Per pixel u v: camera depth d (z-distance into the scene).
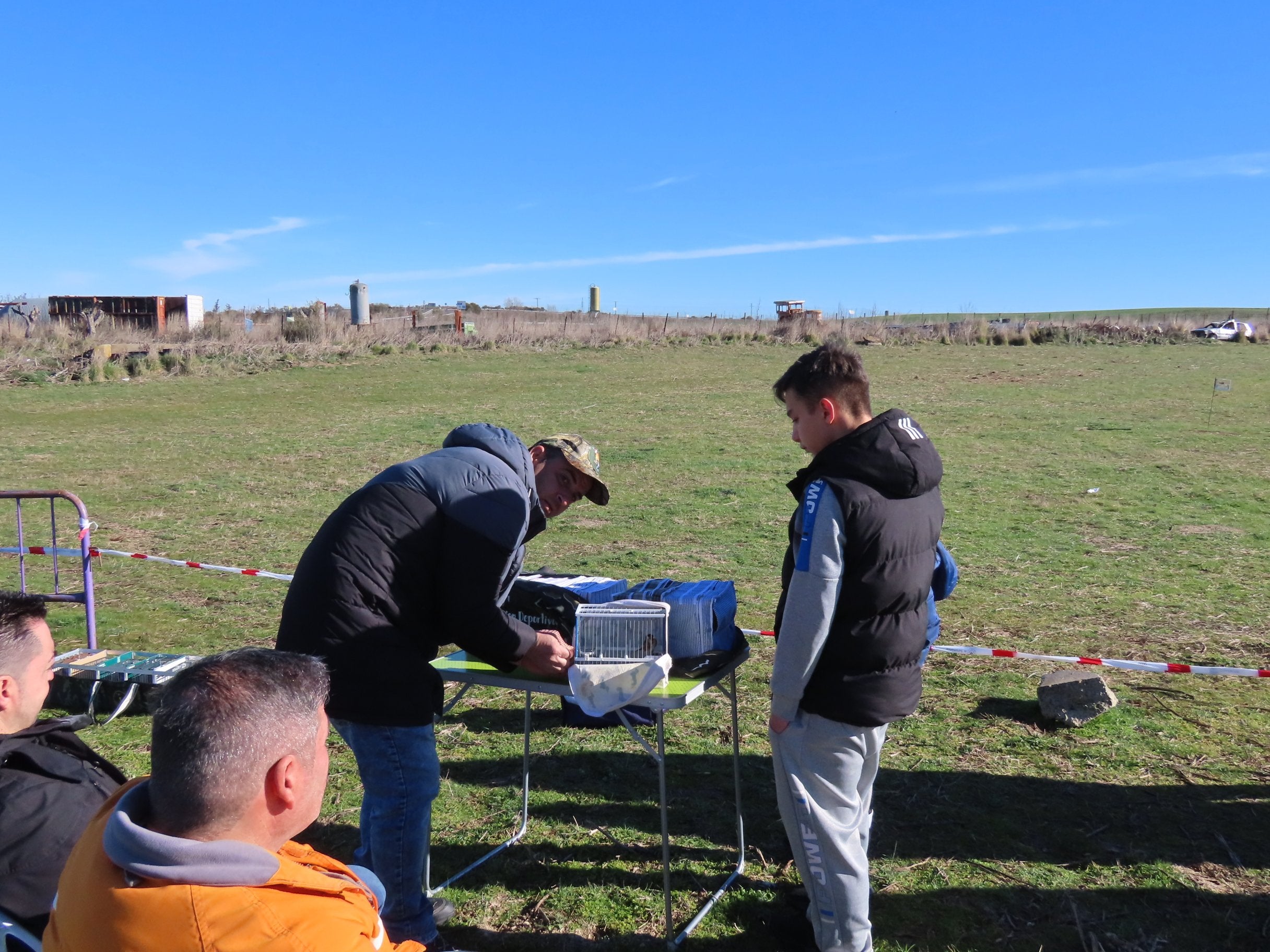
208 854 1.47
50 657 2.31
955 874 3.59
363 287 36.72
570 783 4.45
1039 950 3.14
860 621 2.69
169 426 18.47
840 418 2.76
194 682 1.58
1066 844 3.80
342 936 1.51
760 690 5.65
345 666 2.80
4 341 26.69
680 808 4.21
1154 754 4.62
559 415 19.89
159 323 33.09
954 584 3.21
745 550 9.54
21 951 2.00
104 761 2.40
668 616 3.15
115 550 9.57
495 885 3.60
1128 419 18.70
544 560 9.12
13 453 15.55
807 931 3.16
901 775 4.44
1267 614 7.12
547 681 3.17
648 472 13.97
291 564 8.97
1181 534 9.93
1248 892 3.46
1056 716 4.99
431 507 2.87
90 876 1.52
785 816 2.86
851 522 2.61
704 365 28.67
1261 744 4.72
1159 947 3.14
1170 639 6.52
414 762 2.91
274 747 1.56
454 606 2.89
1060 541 9.70
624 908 3.46
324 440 17.00
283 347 28.89
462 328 34.06
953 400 21.41
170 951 1.43
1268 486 12.41
